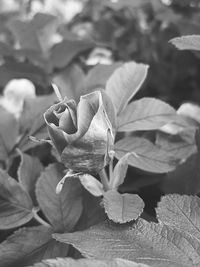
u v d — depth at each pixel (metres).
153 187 0.19
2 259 0.15
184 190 0.18
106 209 0.14
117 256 0.13
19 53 0.26
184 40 0.16
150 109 0.18
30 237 0.16
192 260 0.13
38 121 0.20
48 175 0.17
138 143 0.17
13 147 0.20
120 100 0.18
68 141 0.13
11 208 0.17
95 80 0.22
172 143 0.19
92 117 0.13
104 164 0.14
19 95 0.26
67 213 0.16
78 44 0.25
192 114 0.23
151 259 0.13
